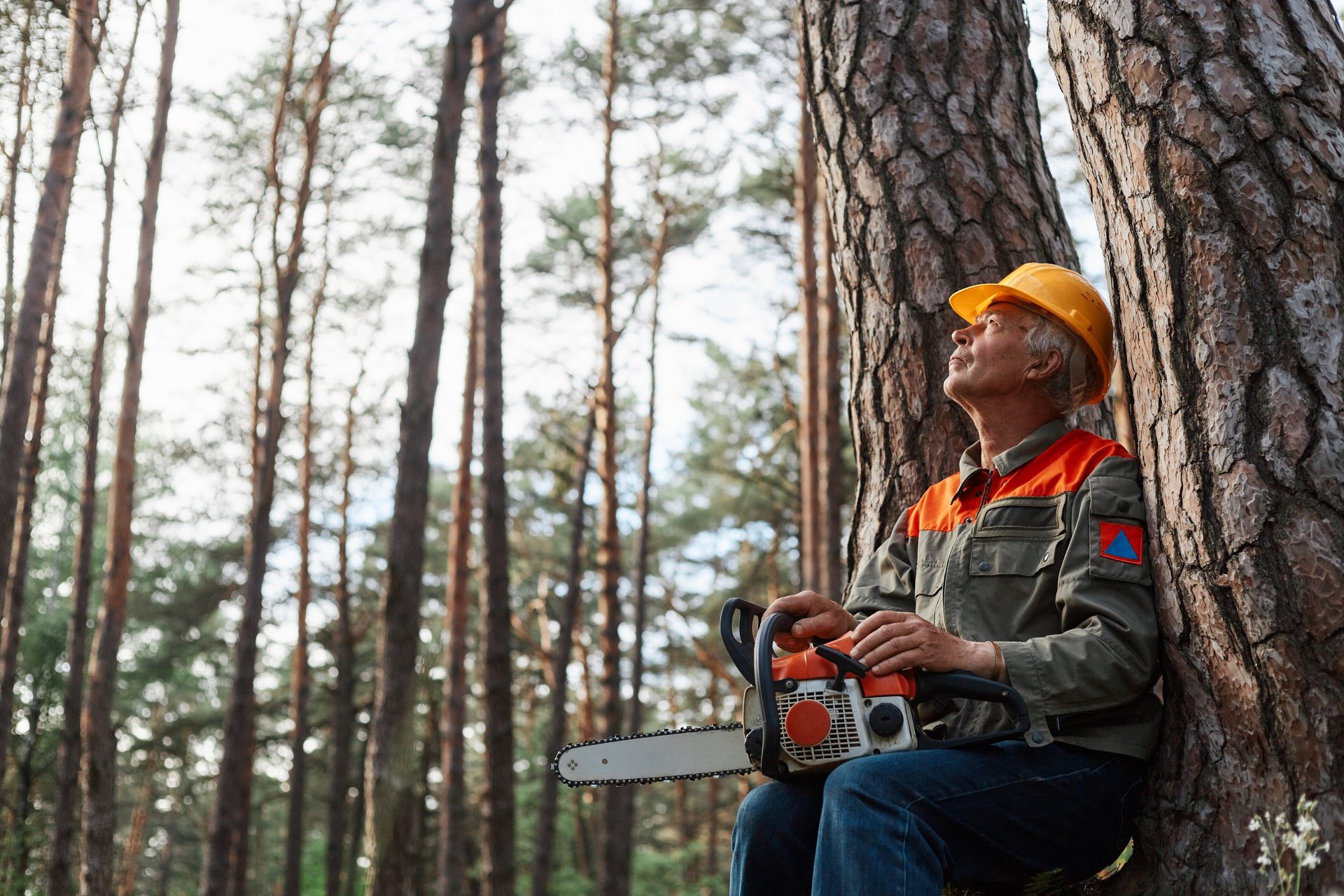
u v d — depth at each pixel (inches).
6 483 365.4
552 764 80.1
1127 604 71.5
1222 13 71.9
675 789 1214.3
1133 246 74.5
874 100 118.6
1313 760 62.9
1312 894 61.8
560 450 848.9
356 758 1047.6
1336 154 69.0
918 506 88.8
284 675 1136.2
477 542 978.1
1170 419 71.1
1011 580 76.5
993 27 120.6
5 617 490.6
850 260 119.9
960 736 78.3
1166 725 72.4
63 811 506.9
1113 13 75.5
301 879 865.5
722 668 951.6
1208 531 67.7
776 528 852.6
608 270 676.1
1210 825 67.8
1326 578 63.3
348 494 820.6
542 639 997.8
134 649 942.4
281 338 607.2
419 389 342.0
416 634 339.9
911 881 65.4
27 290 384.2
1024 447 81.2
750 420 813.2
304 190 641.0
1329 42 72.2
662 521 1005.8
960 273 112.5
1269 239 68.4
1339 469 64.5
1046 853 71.1
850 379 120.9
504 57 606.9
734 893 77.3
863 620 76.0
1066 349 81.7
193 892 1123.9
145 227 519.5
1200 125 70.9
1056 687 69.5
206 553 885.8
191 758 1154.0
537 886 604.7
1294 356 66.7
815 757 71.1
